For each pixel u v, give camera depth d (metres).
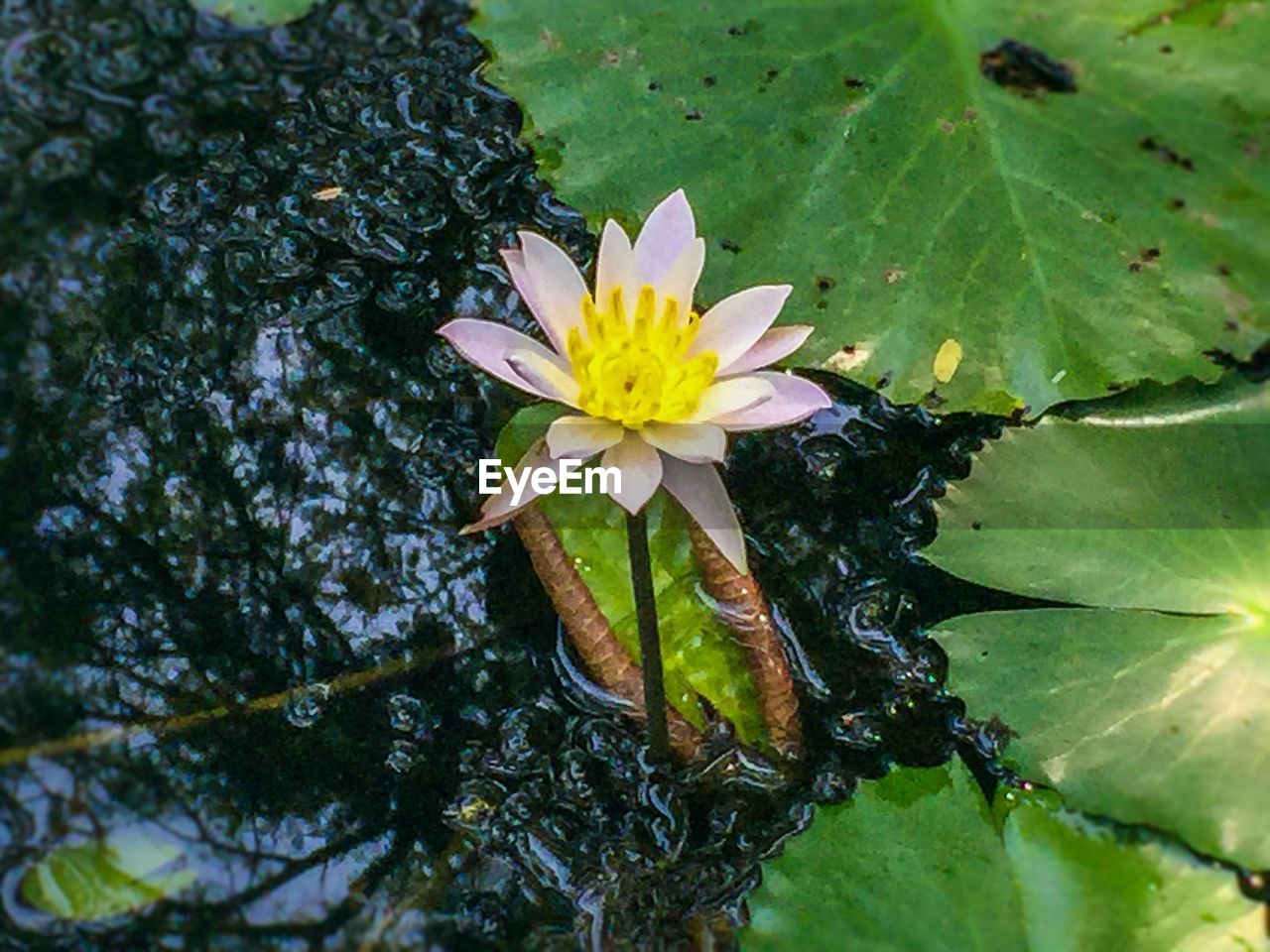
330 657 0.61
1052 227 0.64
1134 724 0.58
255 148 0.69
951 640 0.60
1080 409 0.63
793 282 0.63
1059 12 0.66
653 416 0.56
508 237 0.67
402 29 0.71
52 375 0.65
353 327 0.66
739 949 0.57
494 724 0.60
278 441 0.64
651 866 0.59
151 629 0.61
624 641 0.61
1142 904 0.56
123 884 0.58
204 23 0.71
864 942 0.56
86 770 0.60
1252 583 0.60
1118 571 0.60
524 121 0.66
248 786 0.60
